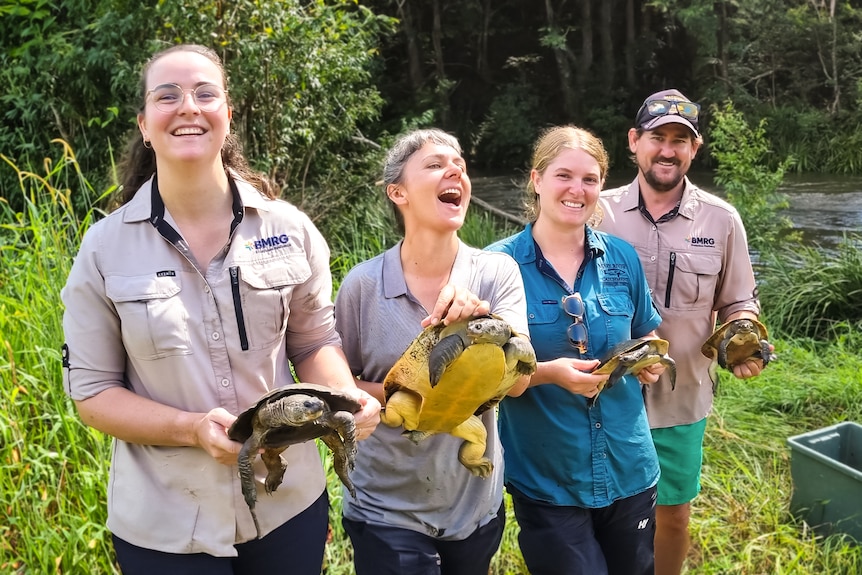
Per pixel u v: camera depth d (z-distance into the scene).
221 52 7.62
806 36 23.88
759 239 9.15
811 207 14.41
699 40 24.14
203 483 2.11
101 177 8.43
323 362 2.36
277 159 8.28
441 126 22.81
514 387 2.56
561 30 25.23
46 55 8.57
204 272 2.14
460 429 2.46
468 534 2.62
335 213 9.27
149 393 2.13
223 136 2.13
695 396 3.45
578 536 2.83
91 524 3.23
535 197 3.36
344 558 3.71
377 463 2.60
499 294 2.64
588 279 2.98
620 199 3.59
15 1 8.90
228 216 2.21
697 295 3.40
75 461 3.49
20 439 3.49
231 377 2.13
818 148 21.19
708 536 4.23
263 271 2.18
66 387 2.12
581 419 2.84
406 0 23.17
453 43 25.94
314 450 2.37
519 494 2.94
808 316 7.83
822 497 4.35
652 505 2.99
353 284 2.70
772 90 24.31
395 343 2.62
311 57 8.13
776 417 5.99
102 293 2.08
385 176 2.69
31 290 4.12
